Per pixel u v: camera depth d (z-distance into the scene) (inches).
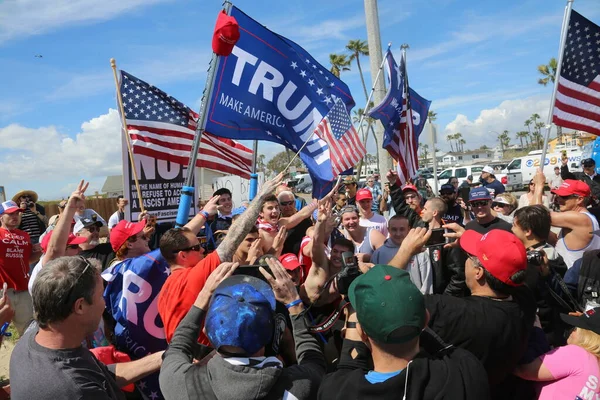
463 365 69.2
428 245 128.0
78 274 79.0
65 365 76.5
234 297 74.0
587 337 92.2
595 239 165.9
